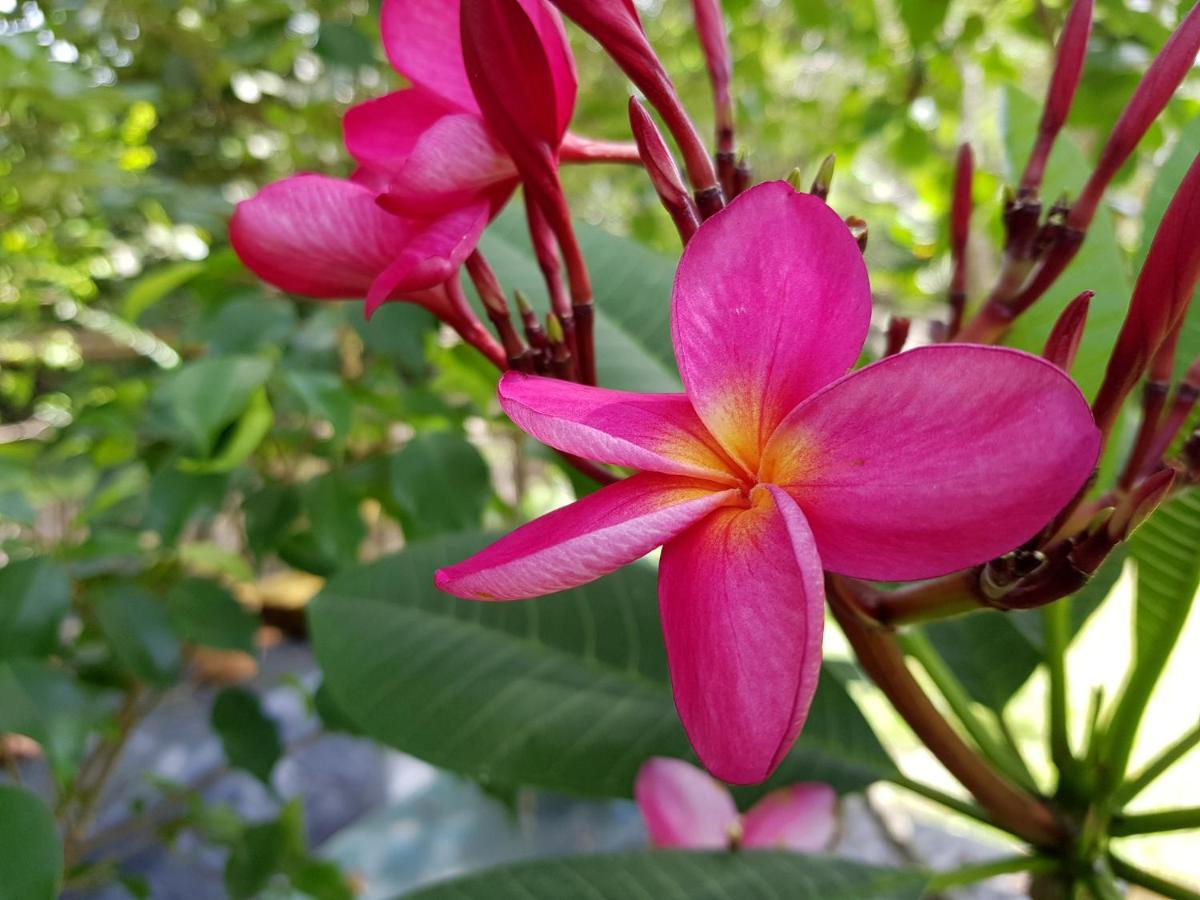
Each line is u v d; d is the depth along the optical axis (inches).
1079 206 6.1
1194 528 7.3
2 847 7.2
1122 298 8.4
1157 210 8.3
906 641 8.6
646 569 9.8
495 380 13.5
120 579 14.3
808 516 4.5
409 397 14.5
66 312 23.1
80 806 18.6
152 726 28.9
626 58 5.5
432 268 5.7
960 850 20.6
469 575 4.6
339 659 9.0
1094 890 7.6
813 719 9.0
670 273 11.4
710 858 8.1
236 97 25.7
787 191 4.7
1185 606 7.3
